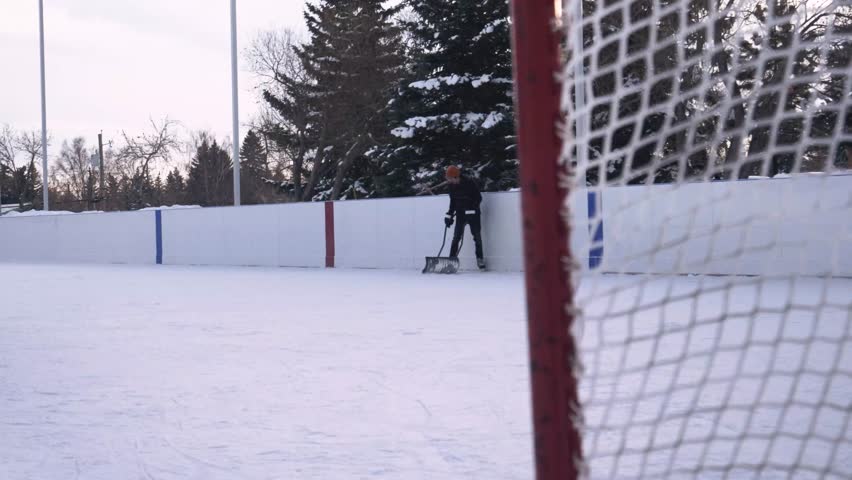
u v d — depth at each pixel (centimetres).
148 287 1198
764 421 346
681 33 202
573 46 183
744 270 908
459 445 333
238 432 361
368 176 3803
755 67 218
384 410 394
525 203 184
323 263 1633
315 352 567
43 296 1068
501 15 2481
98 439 355
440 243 1457
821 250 930
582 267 187
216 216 1819
